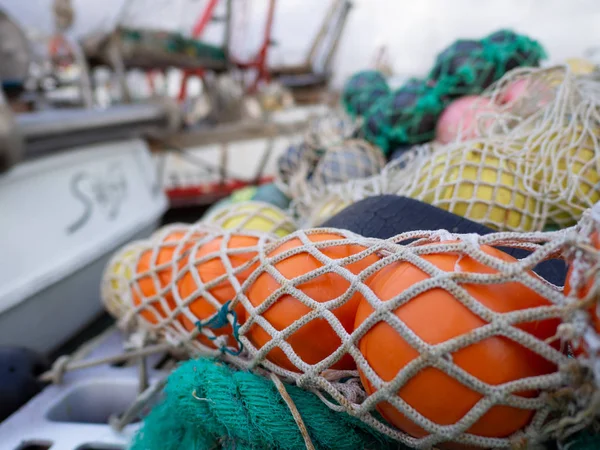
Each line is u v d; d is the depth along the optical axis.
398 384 0.49
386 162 1.49
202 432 0.72
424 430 0.52
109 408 1.21
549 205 0.88
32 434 1.01
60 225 2.13
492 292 0.49
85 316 2.21
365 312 0.54
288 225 1.04
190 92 6.51
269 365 0.65
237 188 4.77
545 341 0.47
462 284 0.49
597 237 0.45
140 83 5.84
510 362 0.46
